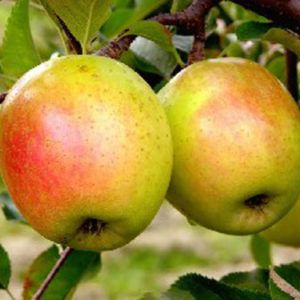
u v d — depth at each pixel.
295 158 0.43
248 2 0.46
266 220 0.45
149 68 0.53
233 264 2.37
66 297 0.55
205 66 0.44
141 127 0.38
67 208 0.38
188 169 0.42
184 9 0.48
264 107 0.42
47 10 0.43
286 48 0.51
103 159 0.38
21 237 2.53
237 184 0.42
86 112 0.38
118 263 2.39
